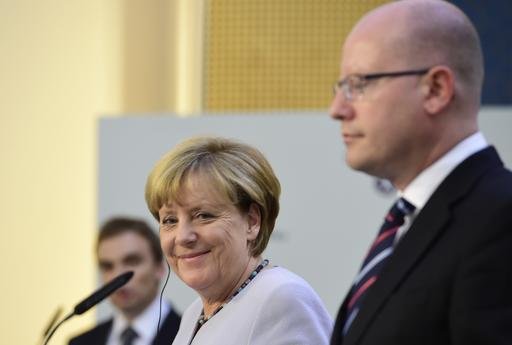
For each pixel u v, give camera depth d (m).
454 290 2.88
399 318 2.96
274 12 11.05
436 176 3.15
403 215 3.24
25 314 10.41
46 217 10.58
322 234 7.97
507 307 2.81
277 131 8.13
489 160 3.13
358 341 3.04
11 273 10.35
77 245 10.73
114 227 6.89
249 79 11.09
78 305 4.47
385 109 3.11
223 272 3.97
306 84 10.96
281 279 3.98
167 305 6.83
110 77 11.01
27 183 10.48
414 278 3.00
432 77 3.10
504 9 10.27
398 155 3.15
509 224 2.90
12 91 10.36
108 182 8.54
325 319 3.94
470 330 2.80
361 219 7.91
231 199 3.95
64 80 10.73
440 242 3.01
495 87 10.24
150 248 6.84
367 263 3.29
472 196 3.03
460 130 3.15
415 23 3.13
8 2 10.37
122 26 11.12
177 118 8.42
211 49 11.23
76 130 10.80
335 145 8.00
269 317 3.85
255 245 4.07
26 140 10.47
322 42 10.93
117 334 6.84
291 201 8.05
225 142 4.10
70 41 10.77
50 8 10.66
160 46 11.25
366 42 3.17
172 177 3.96
